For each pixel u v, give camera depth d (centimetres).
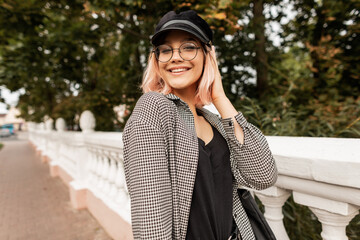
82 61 446
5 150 1672
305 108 295
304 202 99
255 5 351
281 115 268
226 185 85
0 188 541
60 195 458
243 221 90
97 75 483
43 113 992
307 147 99
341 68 346
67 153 536
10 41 359
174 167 69
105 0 256
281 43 398
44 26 347
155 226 59
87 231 294
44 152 935
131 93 405
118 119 480
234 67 363
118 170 265
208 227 74
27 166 854
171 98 82
